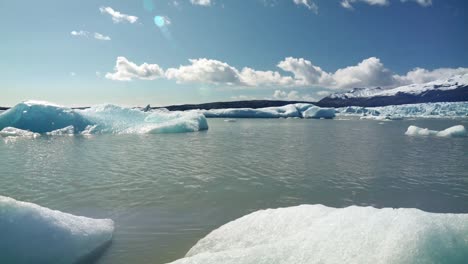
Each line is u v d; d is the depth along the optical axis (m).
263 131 20.70
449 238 2.29
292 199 5.90
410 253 2.21
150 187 6.63
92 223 4.17
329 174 7.80
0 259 2.97
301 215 3.45
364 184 6.91
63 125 17.81
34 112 17.92
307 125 27.52
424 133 17.83
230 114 45.66
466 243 2.27
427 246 2.23
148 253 3.71
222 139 15.67
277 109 48.25
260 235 3.40
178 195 6.09
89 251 3.61
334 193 6.28
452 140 15.06
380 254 2.30
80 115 18.62
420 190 6.47
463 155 10.64
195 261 2.68
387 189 6.54
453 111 47.44
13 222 3.21
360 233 2.55
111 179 7.29
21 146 12.73
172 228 4.48
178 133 18.83
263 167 8.67
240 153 11.16
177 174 7.81
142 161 9.56
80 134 17.22
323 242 2.60
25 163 9.20
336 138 16.28
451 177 7.50
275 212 3.69
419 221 2.43
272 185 6.82
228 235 3.59
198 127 20.98
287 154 10.93
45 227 3.40
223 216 4.99
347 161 9.57
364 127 24.61
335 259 2.41
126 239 4.08
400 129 22.42
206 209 5.32
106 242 3.95
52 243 3.32
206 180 7.22
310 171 8.15
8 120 17.97
